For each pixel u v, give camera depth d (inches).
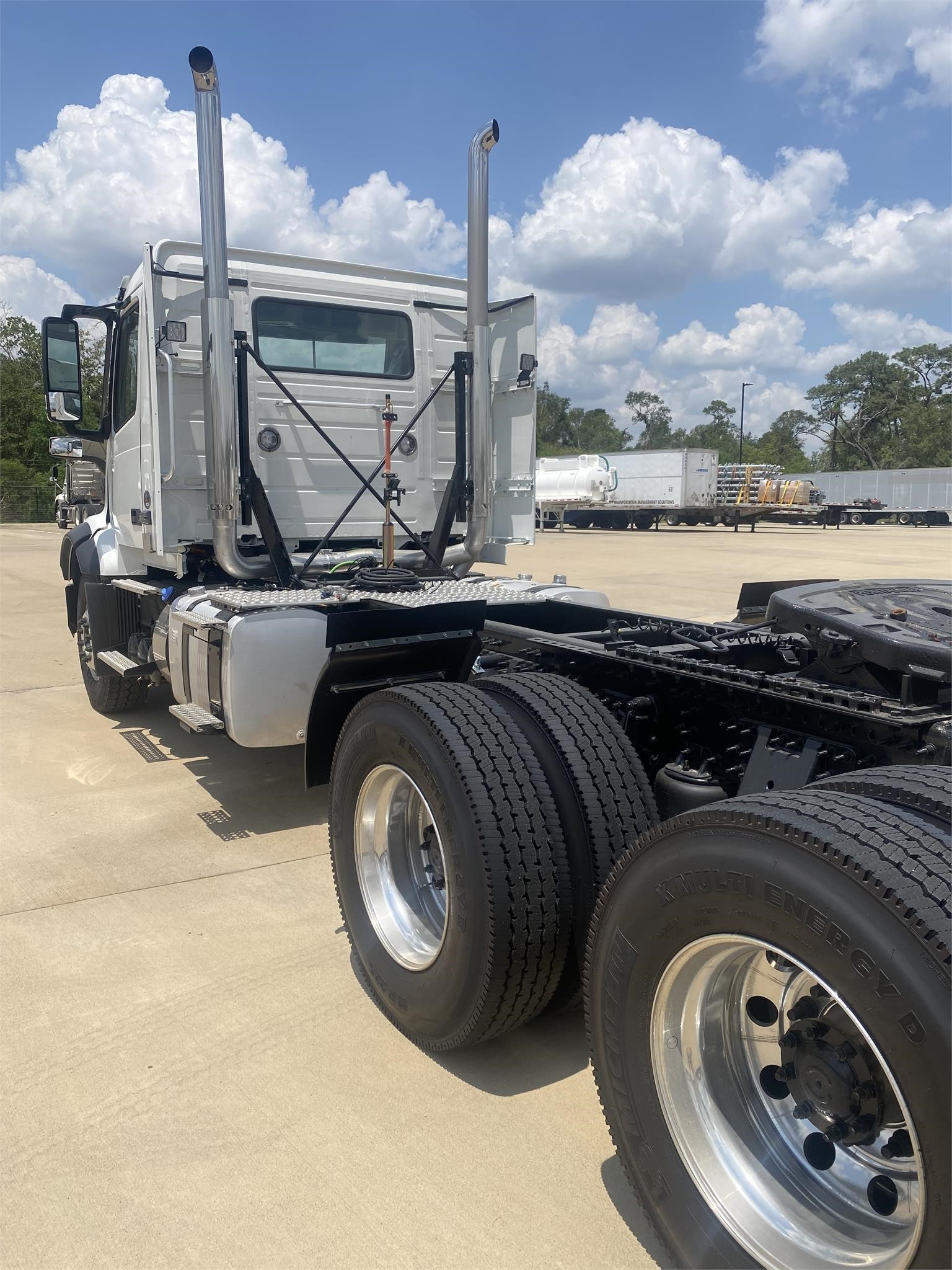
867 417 3639.3
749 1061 81.9
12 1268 80.4
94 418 285.7
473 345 229.5
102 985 127.0
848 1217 72.5
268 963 133.8
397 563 237.0
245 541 221.9
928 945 58.0
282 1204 88.0
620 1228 85.7
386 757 116.0
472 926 100.2
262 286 217.9
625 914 80.4
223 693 175.8
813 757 96.7
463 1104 103.5
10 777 219.5
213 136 182.5
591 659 128.6
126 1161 93.5
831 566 831.1
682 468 1589.6
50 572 706.2
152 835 183.0
